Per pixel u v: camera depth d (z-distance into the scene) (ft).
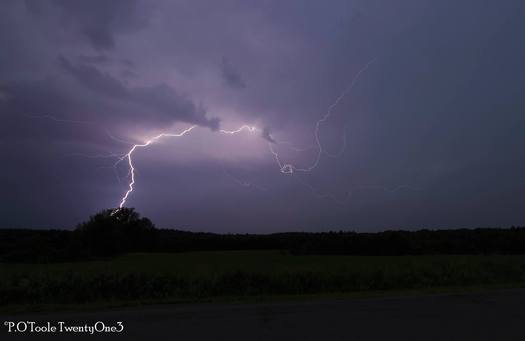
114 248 178.29
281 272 57.47
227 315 33.65
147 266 93.86
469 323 29.86
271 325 29.32
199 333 26.89
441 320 31.01
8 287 45.34
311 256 150.92
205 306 39.70
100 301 45.78
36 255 153.69
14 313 37.01
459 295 46.57
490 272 70.79
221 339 25.25
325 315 33.32
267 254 170.09
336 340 25.00
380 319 31.42
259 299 45.27
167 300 44.55
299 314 33.91
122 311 36.91
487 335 26.20
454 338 25.45
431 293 49.08
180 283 51.26
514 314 33.68
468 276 65.72
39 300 45.21
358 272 60.34
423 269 66.49
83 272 52.47
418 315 33.19
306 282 55.52
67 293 46.60
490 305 38.50
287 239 207.62
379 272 61.31
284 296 48.29
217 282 52.65
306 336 25.96
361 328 28.19
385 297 45.39
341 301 42.24
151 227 202.59
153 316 33.50
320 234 173.99
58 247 169.17
